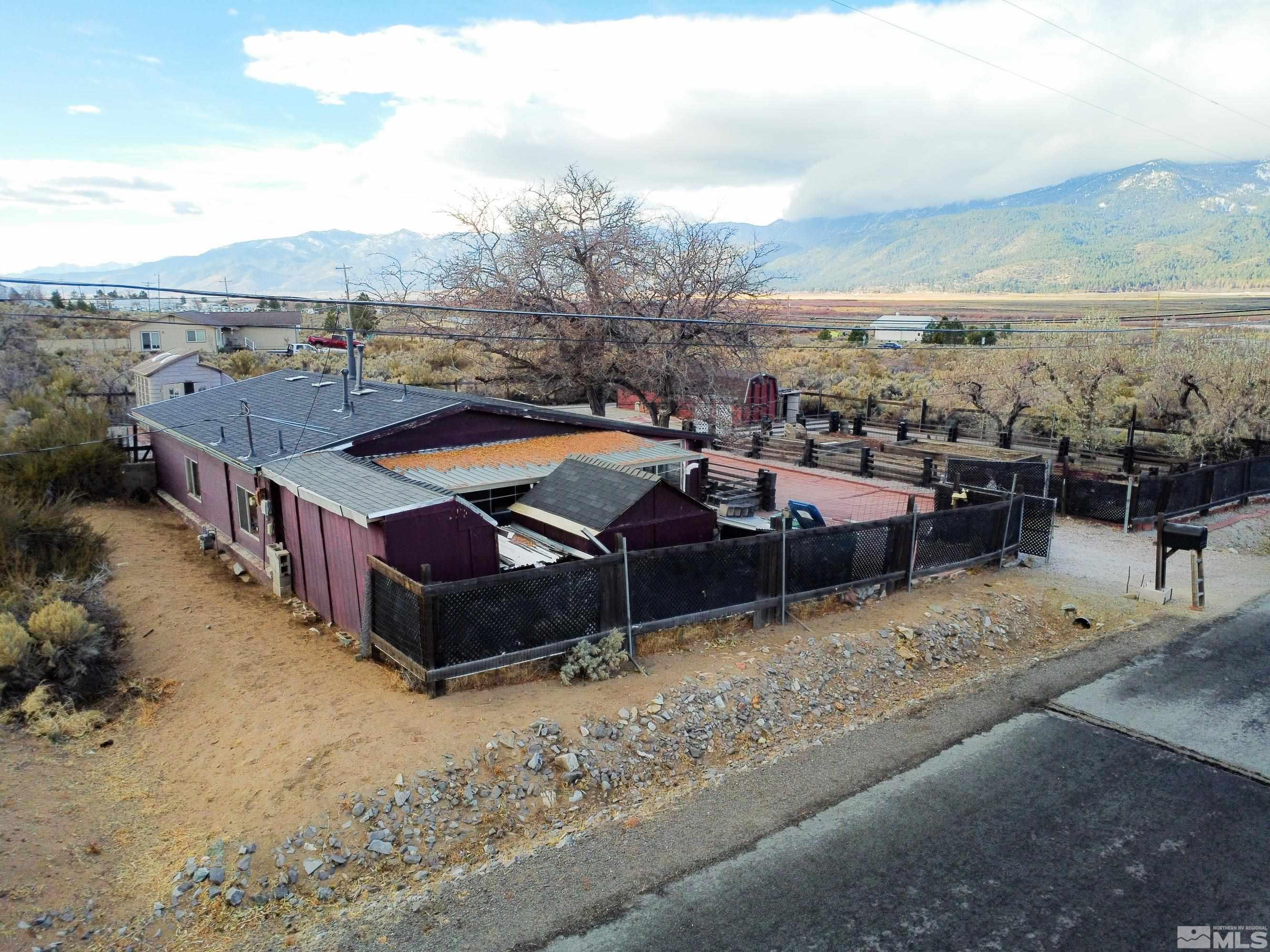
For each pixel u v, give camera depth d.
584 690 8.58
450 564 10.06
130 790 7.02
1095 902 5.84
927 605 11.85
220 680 9.12
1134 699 9.39
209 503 15.96
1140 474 20.70
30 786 6.75
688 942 5.44
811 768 7.77
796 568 10.88
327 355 42.91
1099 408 27.88
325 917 5.65
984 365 32.97
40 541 12.29
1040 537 14.61
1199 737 8.48
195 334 55.50
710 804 7.13
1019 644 11.13
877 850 6.45
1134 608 12.59
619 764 7.49
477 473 12.79
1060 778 7.60
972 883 6.05
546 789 7.07
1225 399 24.22
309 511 11.49
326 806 6.54
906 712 9.04
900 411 35.75
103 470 18.70
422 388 16.80
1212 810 7.09
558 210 24.38
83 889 5.71
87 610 10.13
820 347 59.41
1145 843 6.58
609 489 11.66
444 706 8.05
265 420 15.73
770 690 8.97
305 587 11.95
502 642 8.53
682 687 8.70
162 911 5.59
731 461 27.14
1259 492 20.97
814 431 33.59
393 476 11.08
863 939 5.46
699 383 24.45
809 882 6.06
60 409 22.27
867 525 11.69
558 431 15.49
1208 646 11.09
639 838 6.62
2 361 31.23
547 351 24.56
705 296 24.28
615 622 9.26
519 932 5.55
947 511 12.90
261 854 6.11
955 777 7.62
